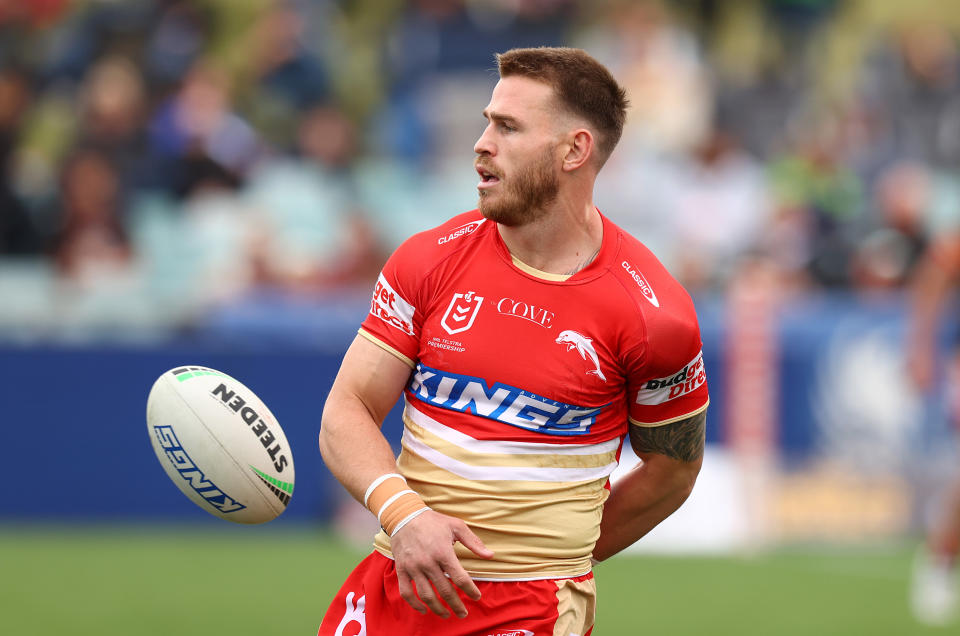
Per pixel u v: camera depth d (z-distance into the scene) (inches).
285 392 1328.7
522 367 406.9
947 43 1967.3
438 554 383.9
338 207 1628.9
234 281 1534.2
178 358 1318.9
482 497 407.2
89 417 1315.2
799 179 1705.2
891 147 1822.1
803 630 940.0
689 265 1614.2
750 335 1336.1
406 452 425.4
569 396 408.2
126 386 1316.4
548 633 412.2
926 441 1327.5
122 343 1316.4
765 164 1812.3
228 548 1234.6
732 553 1286.9
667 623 956.6
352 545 1268.5
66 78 1755.7
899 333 1337.4
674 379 422.9
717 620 971.3
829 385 1337.4
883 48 1910.7
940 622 979.3
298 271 1545.3
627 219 1663.4
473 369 408.8
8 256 1571.1
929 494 1330.0
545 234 409.7
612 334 408.5
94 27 1766.7
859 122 1825.8
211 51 1844.2
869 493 1337.4
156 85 1720.0
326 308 1391.5
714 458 1328.7
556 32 1873.8
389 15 1967.3
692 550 1294.3
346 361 425.7
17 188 1600.6
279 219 1593.3
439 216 1656.0
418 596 394.3
